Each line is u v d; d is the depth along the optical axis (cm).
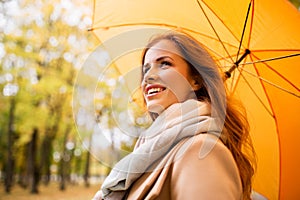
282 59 264
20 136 1869
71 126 1714
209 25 262
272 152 276
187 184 123
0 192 1861
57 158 2259
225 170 129
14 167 2083
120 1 286
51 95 1598
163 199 131
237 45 263
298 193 279
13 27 1489
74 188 2123
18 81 1546
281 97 270
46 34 1516
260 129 273
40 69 1535
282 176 279
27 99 1603
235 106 181
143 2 278
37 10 1489
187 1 267
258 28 255
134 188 145
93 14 296
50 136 1872
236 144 170
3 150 2119
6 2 1447
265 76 269
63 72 1548
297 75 263
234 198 125
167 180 133
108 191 153
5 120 1891
